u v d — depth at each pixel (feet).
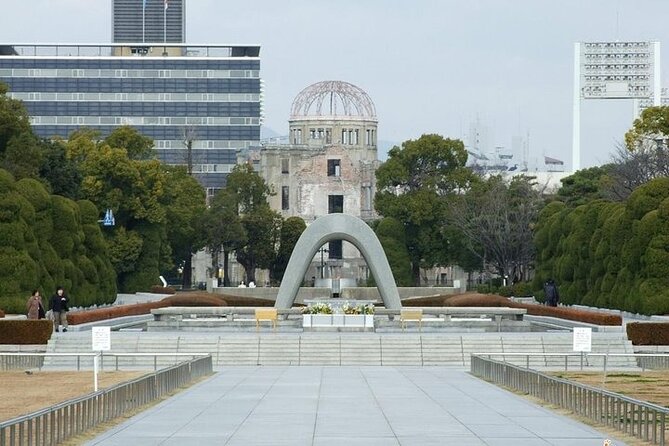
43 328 275.59
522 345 275.59
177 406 180.34
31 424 126.52
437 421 162.20
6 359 257.34
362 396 195.31
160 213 548.31
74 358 263.90
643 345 274.77
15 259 337.93
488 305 393.09
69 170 489.67
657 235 339.57
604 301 375.45
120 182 539.29
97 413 157.17
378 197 627.05
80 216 416.67
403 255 607.78
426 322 331.36
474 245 583.99
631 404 148.46
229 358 270.87
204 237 642.63
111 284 436.35
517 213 560.61
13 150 445.37
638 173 500.33
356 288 527.81
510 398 192.65
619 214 376.48
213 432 150.82
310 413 171.01
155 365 247.29
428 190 608.60
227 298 426.92
